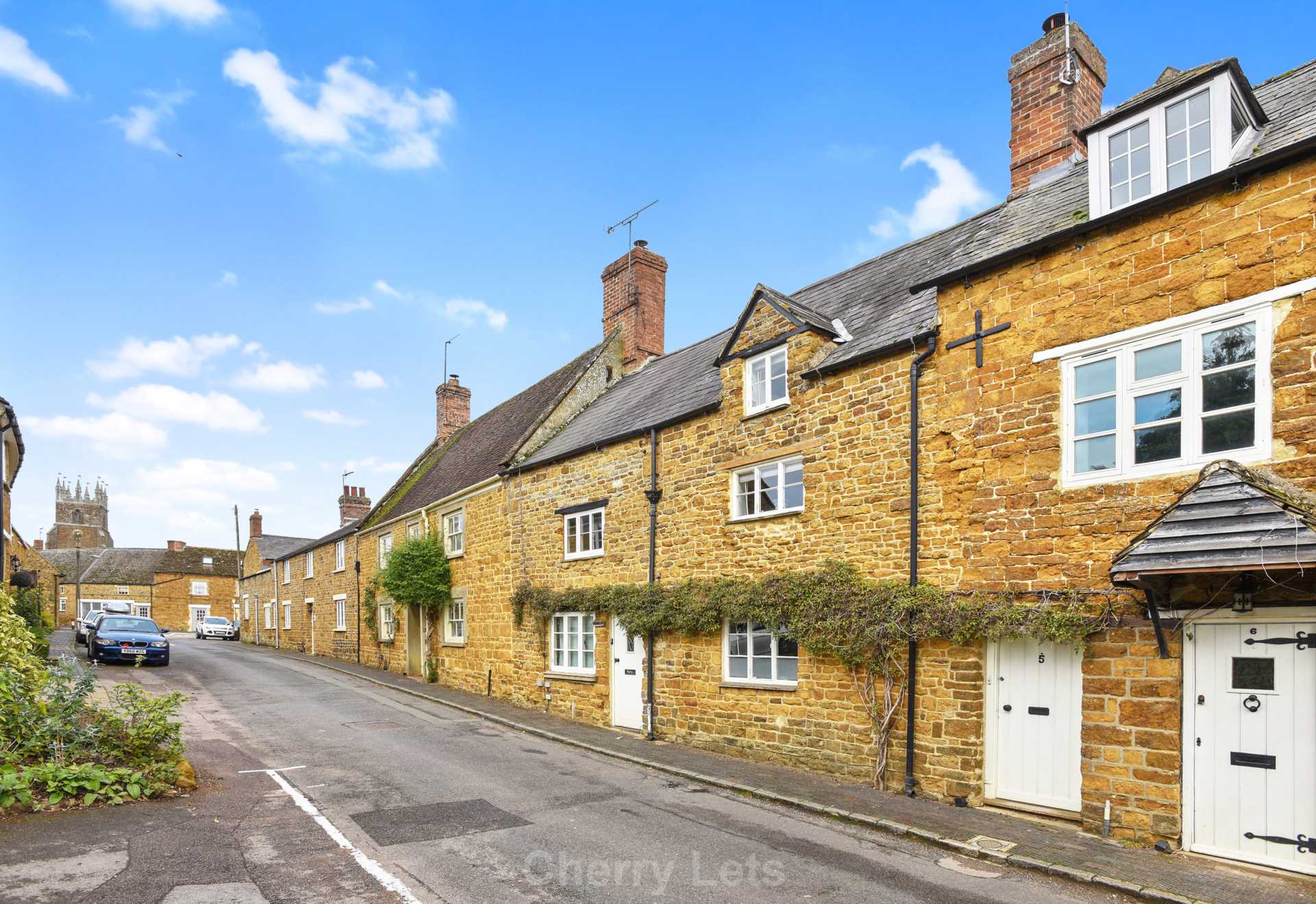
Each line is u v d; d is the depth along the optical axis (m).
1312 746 6.62
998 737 8.95
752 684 11.93
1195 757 7.28
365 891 6.22
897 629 9.54
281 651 35.50
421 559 22.16
